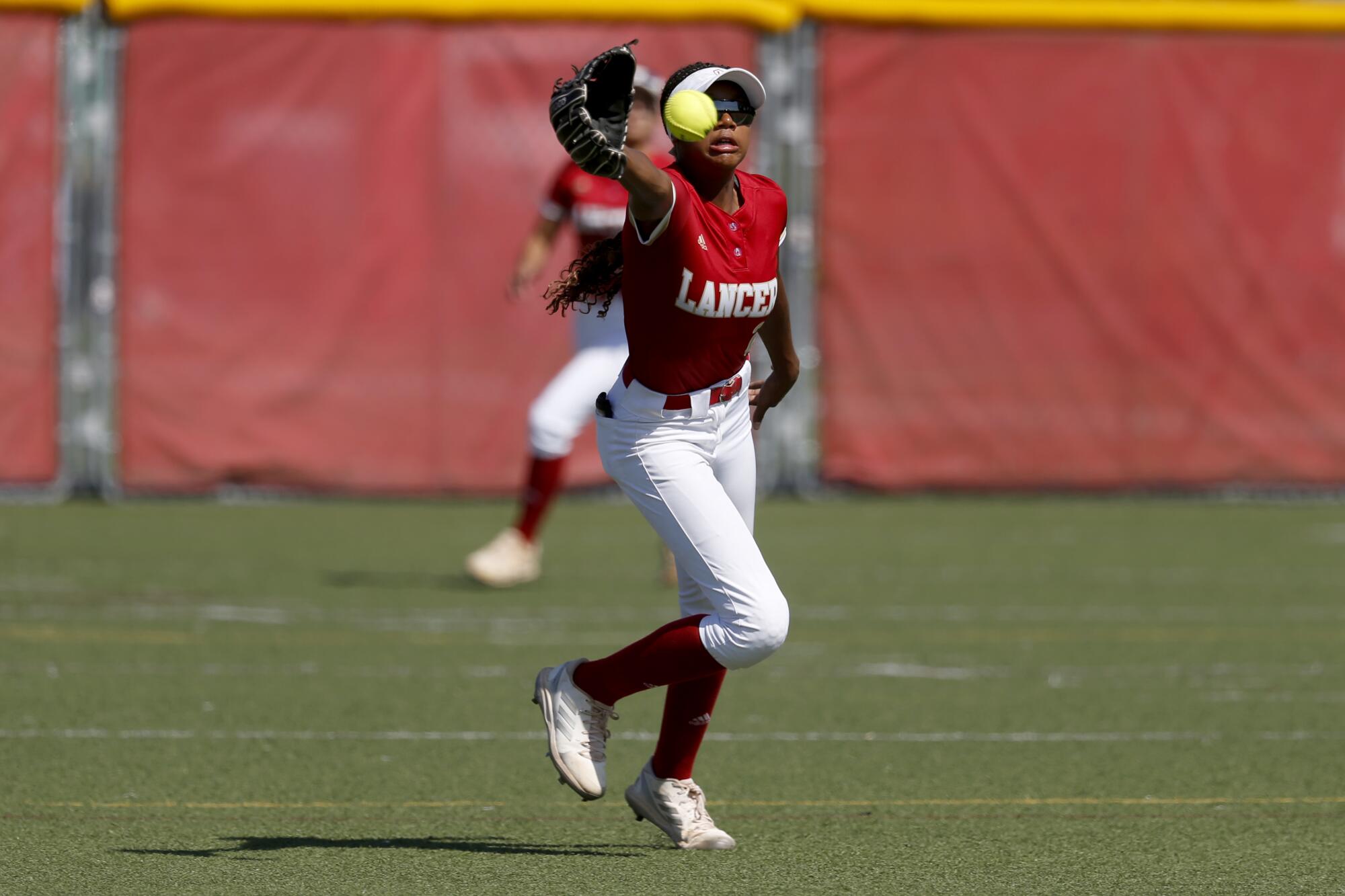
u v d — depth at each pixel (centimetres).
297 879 1634
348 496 5366
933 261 5462
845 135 5416
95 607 3422
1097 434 5538
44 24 5150
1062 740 2331
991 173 5453
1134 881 1652
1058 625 3328
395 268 5281
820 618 3397
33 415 5259
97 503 5294
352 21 5219
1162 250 5500
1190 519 5206
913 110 5425
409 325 5303
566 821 1884
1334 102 5500
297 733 2331
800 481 5584
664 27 5288
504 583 3722
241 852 1730
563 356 5350
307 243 5256
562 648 3008
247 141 5222
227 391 5288
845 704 2567
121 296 5244
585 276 1694
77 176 5234
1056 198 5469
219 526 4828
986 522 5088
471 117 5262
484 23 5244
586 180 3603
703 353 1628
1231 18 5453
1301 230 5528
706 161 1571
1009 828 1859
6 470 5256
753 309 1620
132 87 5191
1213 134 5484
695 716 1745
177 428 5294
